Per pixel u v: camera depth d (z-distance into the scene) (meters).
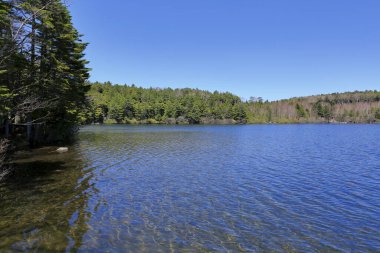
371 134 66.31
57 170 20.91
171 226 11.43
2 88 16.78
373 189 17.17
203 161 26.58
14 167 21.44
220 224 11.73
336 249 9.77
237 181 18.94
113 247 9.50
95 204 13.76
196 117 140.62
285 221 12.15
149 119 137.62
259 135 63.03
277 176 20.50
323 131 80.44
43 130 36.03
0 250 9.02
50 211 12.62
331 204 14.41
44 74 26.45
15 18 17.61
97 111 110.38
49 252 9.01
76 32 34.44
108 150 32.69
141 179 19.09
